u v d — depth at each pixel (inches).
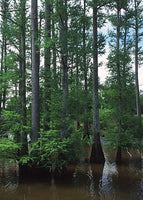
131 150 876.6
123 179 553.0
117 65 726.5
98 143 706.8
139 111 1066.7
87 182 536.1
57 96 587.8
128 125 757.3
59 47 565.3
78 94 847.7
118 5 800.9
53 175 563.2
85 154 815.1
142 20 1030.4
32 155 547.2
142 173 598.2
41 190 492.4
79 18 573.3
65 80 586.2
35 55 593.6
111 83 739.4
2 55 999.0
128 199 438.9
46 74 639.1
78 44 589.3
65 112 579.5
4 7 669.9
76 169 640.4
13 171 624.7
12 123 578.2
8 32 679.7
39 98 621.9
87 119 997.8
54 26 585.9
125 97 740.0
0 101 890.7
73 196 458.6
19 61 667.4
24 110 604.1
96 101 725.9
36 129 575.2
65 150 524.1
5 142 542.3
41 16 748.0
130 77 743.1
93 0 688.4
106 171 621.0
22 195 466.6
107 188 496.4
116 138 714.2
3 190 493.7
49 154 522.6
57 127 580.7
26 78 647.1
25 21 639.1
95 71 737.6
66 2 554.9
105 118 823.7
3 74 674.2
